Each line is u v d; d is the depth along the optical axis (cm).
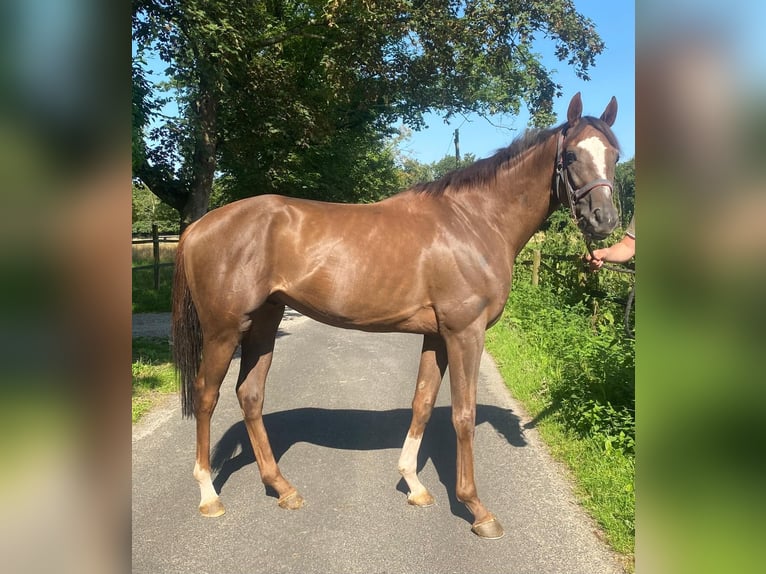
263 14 938
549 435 393
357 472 349
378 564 251
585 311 726
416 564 251
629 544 258
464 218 297
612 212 271
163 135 878
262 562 253
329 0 884
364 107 1234
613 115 296
